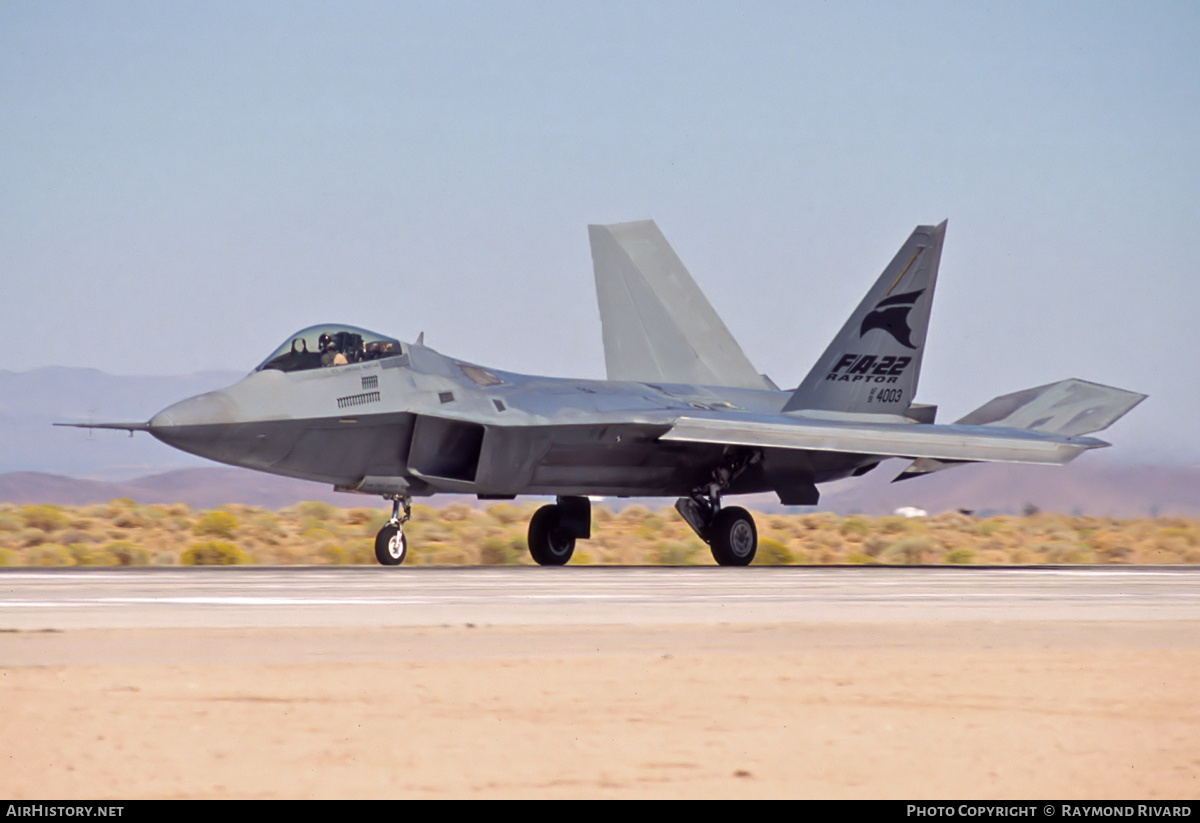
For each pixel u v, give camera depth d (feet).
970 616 149.48
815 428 286.46
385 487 261.03
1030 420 339.57
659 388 321.93
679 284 394.11
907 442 285.64
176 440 236.43
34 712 83.87
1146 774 71.15
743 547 303.89
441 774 69.36
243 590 180.65
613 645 119.03
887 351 326.65
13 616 136.87
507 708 86.74
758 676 101.50
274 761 71.87
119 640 118.11
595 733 79.36
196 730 79.15
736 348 394.11
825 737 79.25
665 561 386.11
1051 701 92.32
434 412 259.80
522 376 295.28
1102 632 135.33
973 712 88.07
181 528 550.77
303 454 249.14
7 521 493.77
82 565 353.51
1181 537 553.23
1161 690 97.30
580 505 302.66
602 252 394.73
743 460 307.58
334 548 379.76
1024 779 69.72
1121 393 351.05
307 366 253.24
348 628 129.49
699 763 72.23
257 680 96.48
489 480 266.98
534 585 197.88
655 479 296.30
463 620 137.49
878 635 129.80
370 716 83.71
